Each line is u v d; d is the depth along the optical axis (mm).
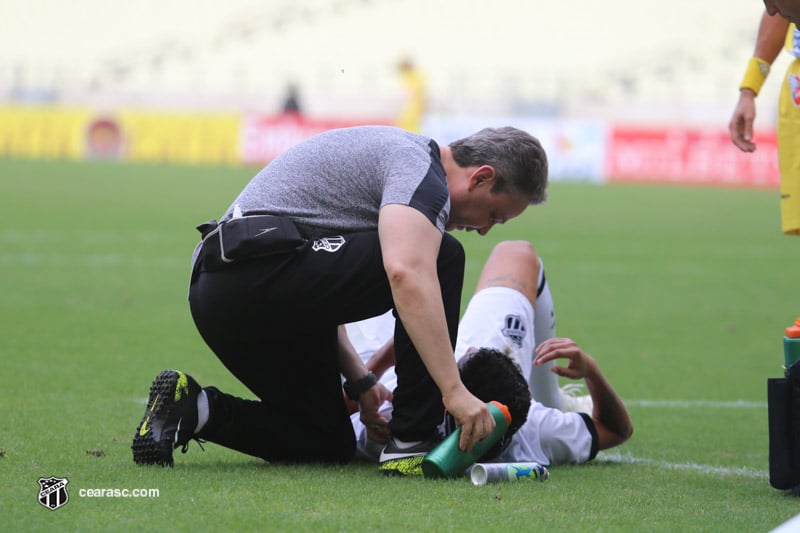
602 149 119938
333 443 14211
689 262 50250
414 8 198000
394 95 148250
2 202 68688
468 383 13617
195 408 13359
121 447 14391
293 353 13719
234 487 12055
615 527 10805
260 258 12930
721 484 13625
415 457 13227
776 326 32625
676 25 186625
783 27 17984
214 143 127688
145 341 26125
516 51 187750
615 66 180125
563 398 17969
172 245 50062
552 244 56688
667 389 22812
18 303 31750
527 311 15516
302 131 125125
